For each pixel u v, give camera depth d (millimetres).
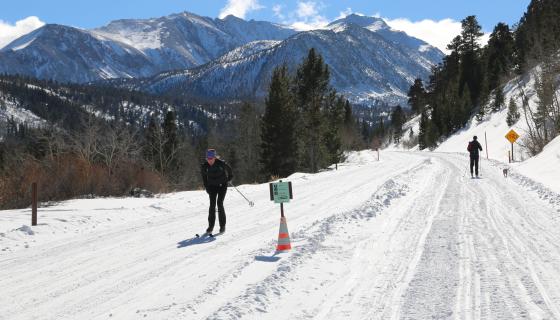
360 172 27297
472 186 17688
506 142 48000
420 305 5398
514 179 19469
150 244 9055
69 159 19188
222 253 8008
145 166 22109
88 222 11695
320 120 41844
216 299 5594
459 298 5574
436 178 21453
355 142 78312
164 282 6418
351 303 5531
